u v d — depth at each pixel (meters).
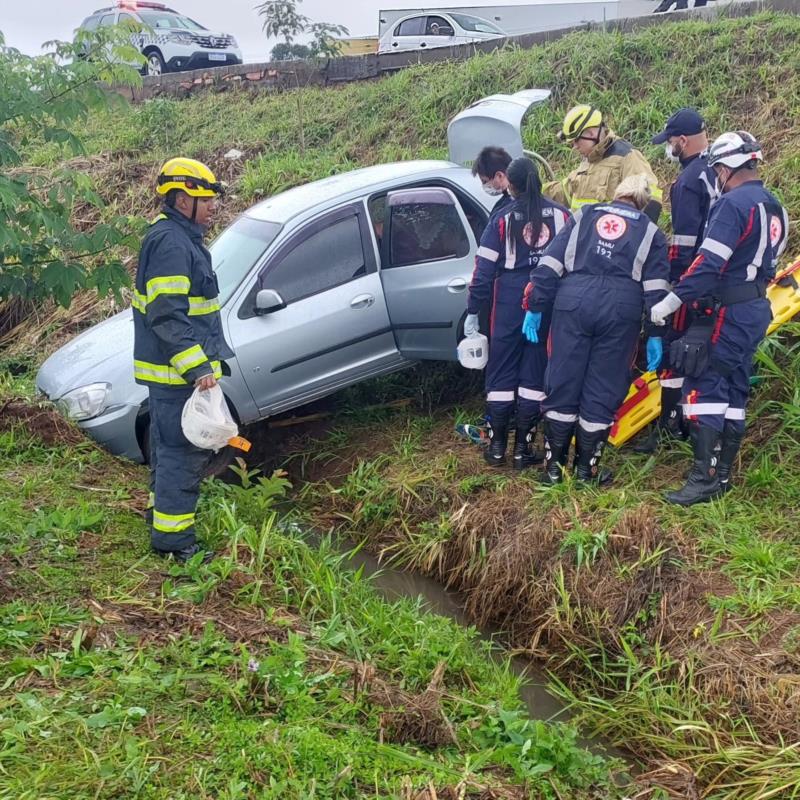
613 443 5.20
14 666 3.10
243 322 5.50
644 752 3.55
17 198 5.11
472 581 4.77
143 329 3.92
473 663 3.91
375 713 3.17
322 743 2.86
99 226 5.30
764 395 5.19
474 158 6.22
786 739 3.26
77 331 8.47
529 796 2.90
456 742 3.14
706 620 3.84
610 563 4.25
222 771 2.72
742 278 4.36
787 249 5.96
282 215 5.88
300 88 12.48
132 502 4.73
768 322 4.43
